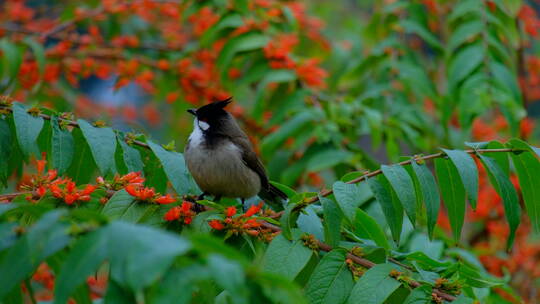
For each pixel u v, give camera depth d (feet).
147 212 19.75
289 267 18.65
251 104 45.44
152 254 10.32
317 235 20.88
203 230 19.80
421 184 20.11
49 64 39.88
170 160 23.84
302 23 44.98
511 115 34.09
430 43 40.55
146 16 45.29
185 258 11.48
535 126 48.73
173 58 41.96
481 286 20.63
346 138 37.19
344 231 22.39
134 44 43.14
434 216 20.03
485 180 40.70
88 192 19.54
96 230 11.43
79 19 41.68
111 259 10.86
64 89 43.42
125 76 39.81
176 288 10.87
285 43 36.09
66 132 22.54
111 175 25.05
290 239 19.08
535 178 21.34
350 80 42.83
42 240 11.91
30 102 41.39
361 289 18.38
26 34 41.32
